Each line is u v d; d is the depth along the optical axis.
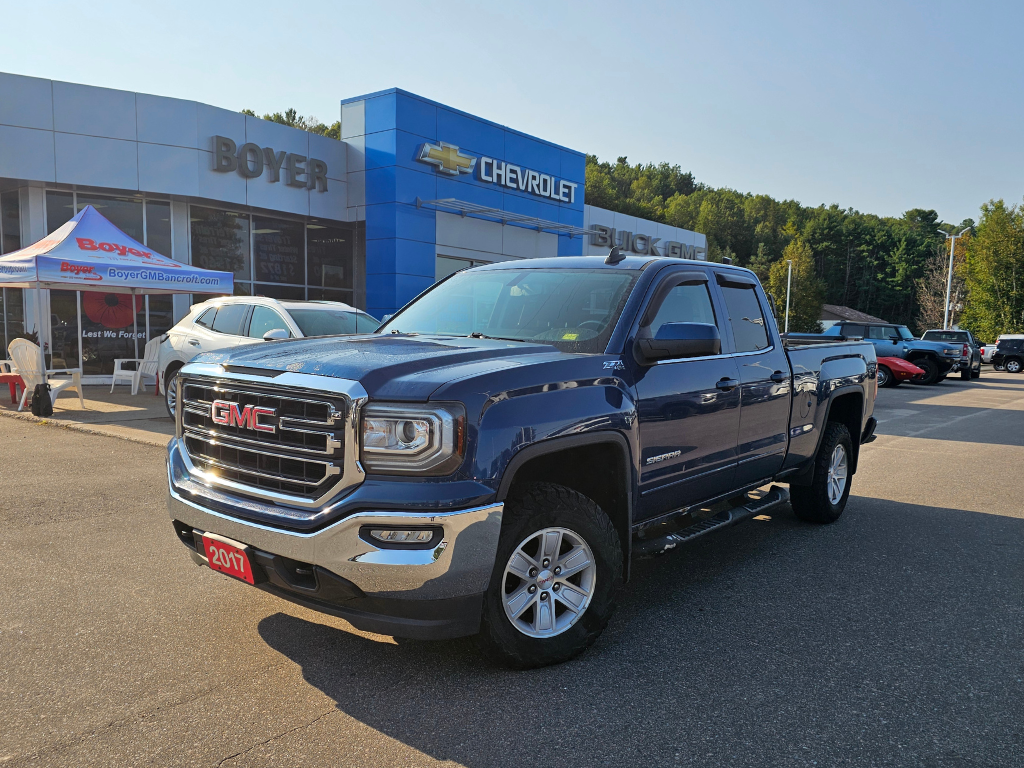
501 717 2.79
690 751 2.59
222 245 17.78
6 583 4.12
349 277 20.66
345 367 2.87
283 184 17.98
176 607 3.81
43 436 8.94
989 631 3.74
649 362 3.57
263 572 2.95
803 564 4.83
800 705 2.93
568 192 24.89
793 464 5.16
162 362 10.34
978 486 7.52
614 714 2.83
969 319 57.31
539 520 3.06
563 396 3.10
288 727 2.69
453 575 2.71
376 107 18.80
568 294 3.95
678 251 33.75
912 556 5.03
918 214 142.62
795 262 81.56
